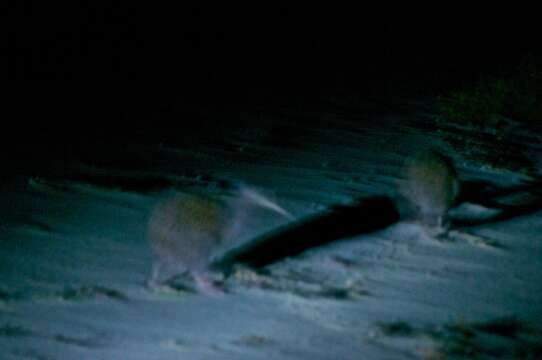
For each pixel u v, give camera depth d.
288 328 9.27
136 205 13.76
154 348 8.70
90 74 27.77
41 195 13.99
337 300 10.11
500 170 18.75
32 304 9.65
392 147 20.31
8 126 19.45
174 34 38.12
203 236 10.17
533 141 24.08
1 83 24.62
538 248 12.76
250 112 23.81
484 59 43.91
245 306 9.84
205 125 21.44
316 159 18.22
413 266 11.55
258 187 15.28
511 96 29.36
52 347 8.65
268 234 12.54
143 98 24.70
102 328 9.13
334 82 31.62
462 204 15.16
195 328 9.20
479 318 9.80
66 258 11.15
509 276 11.38
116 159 16.97
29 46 31.22
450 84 33.69
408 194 13.98
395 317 9.70
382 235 12.93
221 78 29.66
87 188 14.55
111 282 10.39
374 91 30.27
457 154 20.30
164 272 10.73
